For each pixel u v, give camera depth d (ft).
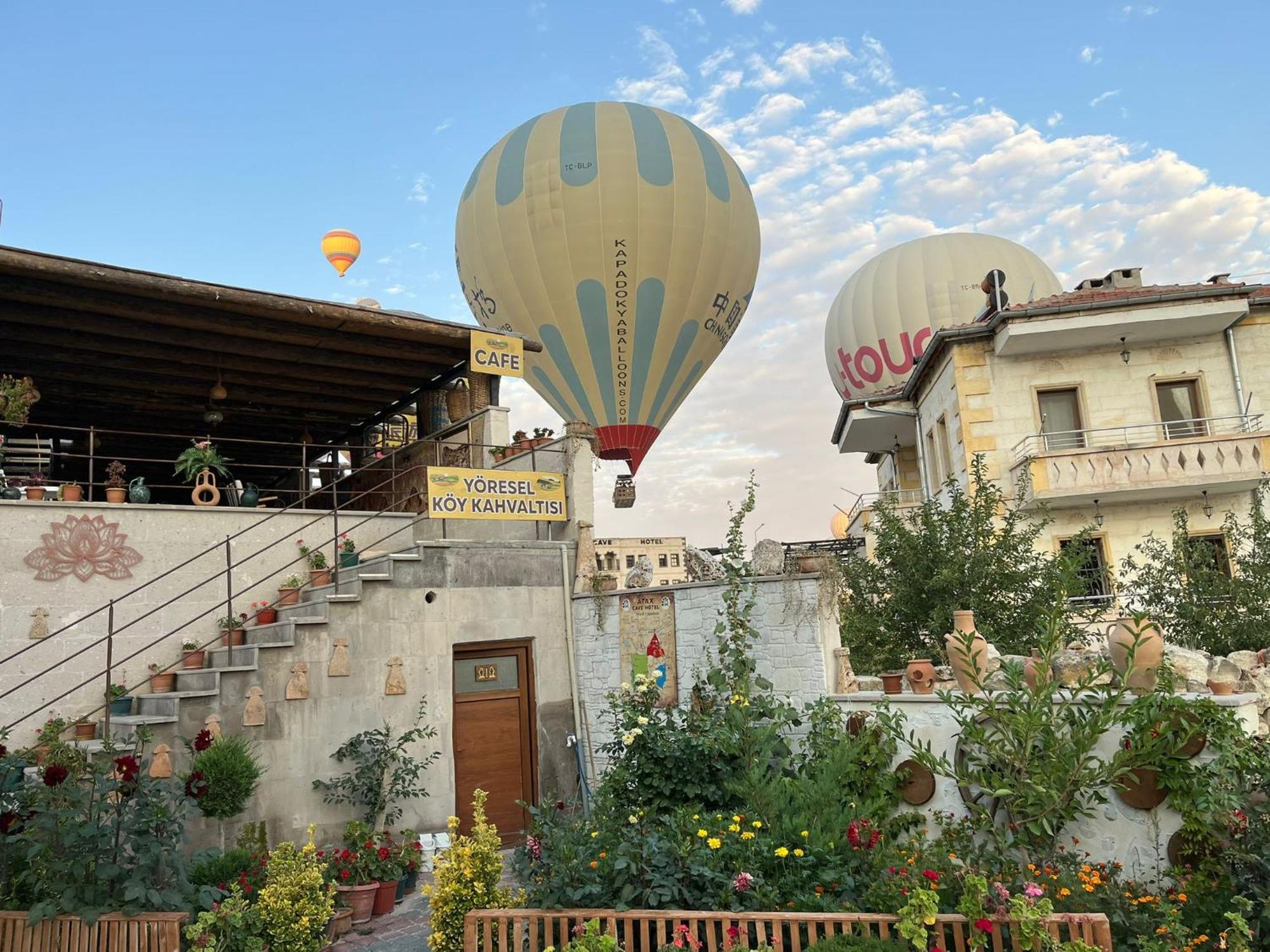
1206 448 59.93
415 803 34.37
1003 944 17.57
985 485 44.04
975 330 63.93
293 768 31.91
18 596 33.17
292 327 43.47
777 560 34.50
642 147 73.10
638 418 75.66
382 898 28.17
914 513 43.83
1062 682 24.93
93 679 33.96
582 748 38.88
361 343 45.65
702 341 76.02
